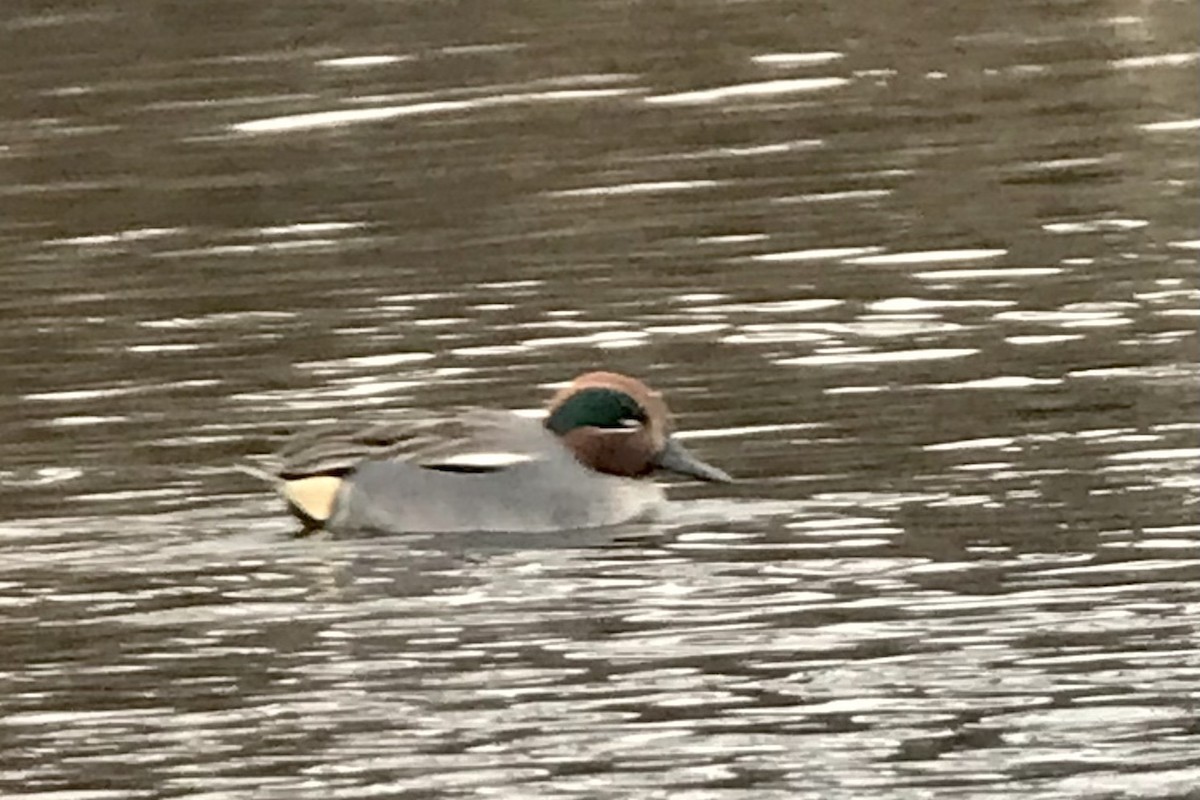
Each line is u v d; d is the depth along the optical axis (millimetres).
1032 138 20453
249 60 24766
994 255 17406
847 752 10703
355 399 15164
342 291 17406
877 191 19188
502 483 13227
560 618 12102
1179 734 10703
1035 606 11945
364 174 20516
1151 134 20344
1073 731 10789
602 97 22625
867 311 16375
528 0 26906
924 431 14156
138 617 12258
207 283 17750
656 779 10531
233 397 15289
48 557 12953
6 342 16578
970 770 10492
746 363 15492
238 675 11648
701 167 20172
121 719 11305
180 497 13727
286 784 10633
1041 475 13477
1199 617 11758
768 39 24500
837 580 12344
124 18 27016
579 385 13508
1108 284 16641
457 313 16781
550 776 10602
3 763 10922
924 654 11547
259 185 20375
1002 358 15305
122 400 15320
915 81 22578
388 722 11148
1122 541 12586
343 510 13289
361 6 27031
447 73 23797
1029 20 24766
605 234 18469
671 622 11984
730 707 11125
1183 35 23656
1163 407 14297
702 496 13477
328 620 12188
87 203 20062
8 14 27562
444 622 12102
